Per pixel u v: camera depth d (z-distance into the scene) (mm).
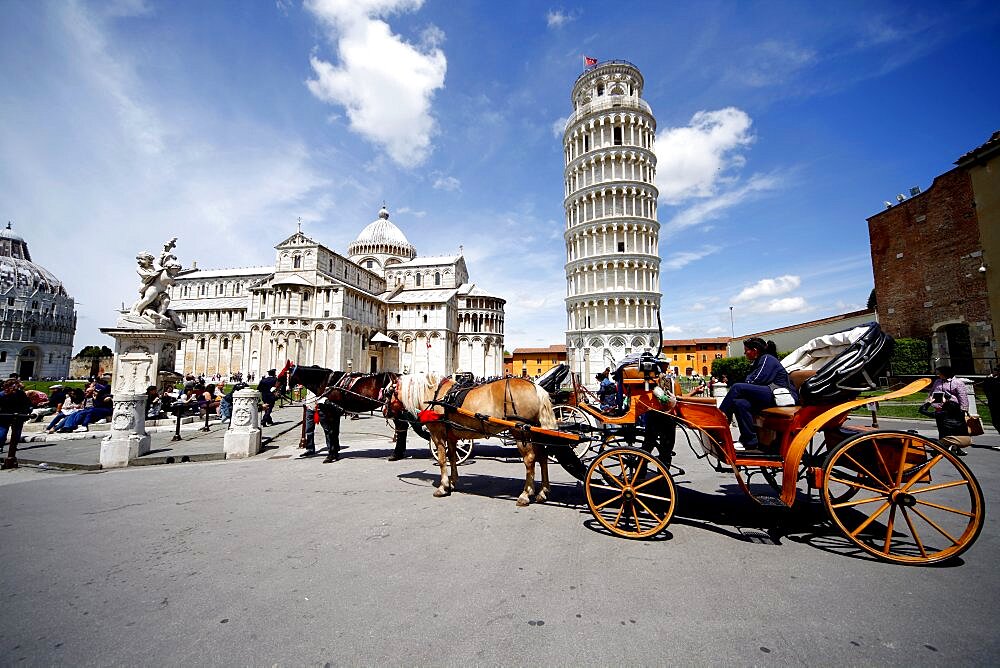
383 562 5121
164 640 3598
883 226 30547
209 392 21469
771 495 6164
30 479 9867
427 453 12797
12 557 5328
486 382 8422
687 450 13500
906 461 5492
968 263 24719
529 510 7211
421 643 3527
